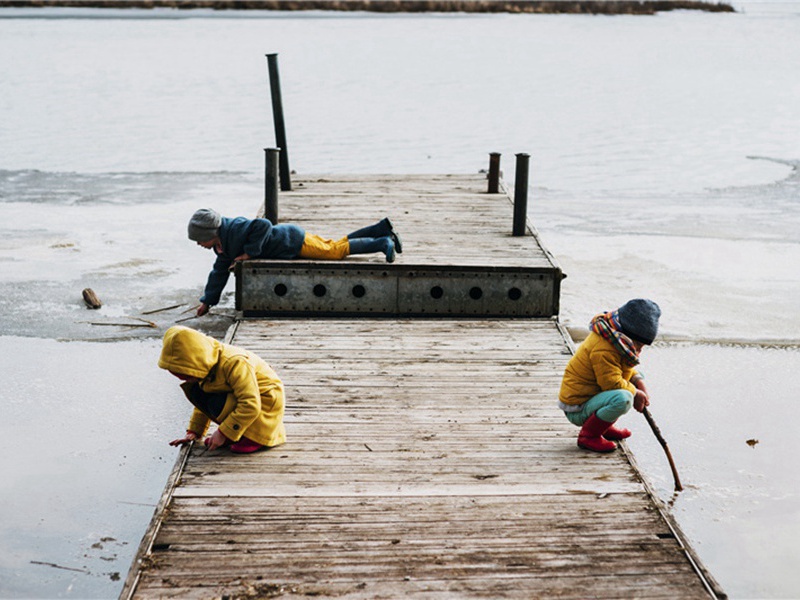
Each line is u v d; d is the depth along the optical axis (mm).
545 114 24359
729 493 5844
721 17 62281
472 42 44500
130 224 12883
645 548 4254
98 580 4875
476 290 7793
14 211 13609
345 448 5223
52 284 10047
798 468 6199
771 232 12727
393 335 7203
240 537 4301
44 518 5469
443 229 9094
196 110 24578
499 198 10516
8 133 20891
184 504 4574
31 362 7926
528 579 4008
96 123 22438
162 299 9633
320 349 6867
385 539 4301
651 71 34312
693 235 12531
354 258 8008
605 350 4969
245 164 17672
